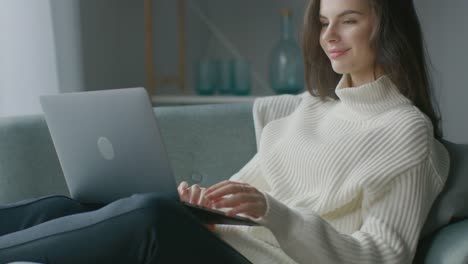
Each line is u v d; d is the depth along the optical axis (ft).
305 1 10.81
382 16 5.74
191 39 11.32
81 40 9.71
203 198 5.24
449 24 10.48
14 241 4.60
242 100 10.02
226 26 11.21
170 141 7.04
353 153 5.62
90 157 5.24
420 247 5.46
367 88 5.82
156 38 11.34
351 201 5.56
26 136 6.75
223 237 5.57
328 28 5.90
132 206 4.42
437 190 5.49
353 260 5.00
